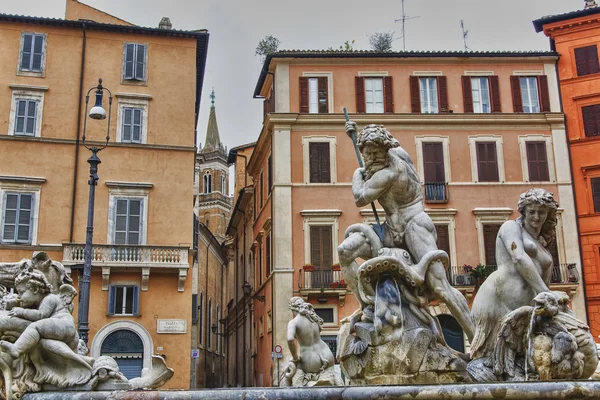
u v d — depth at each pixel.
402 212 7.01
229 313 64.38
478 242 37.62
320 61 39.53
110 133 35.81
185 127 36.78
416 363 6.25
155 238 34.81
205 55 39.81
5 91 35.16
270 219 38.47
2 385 5.08
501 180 38.56
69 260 32.50
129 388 5.36
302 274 36.53
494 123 39.09
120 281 33.22
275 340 35.88
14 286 5.92
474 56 39.97
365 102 39.25
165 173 35.75
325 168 38.25
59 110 35.56
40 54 36.06
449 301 6.67
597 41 40.06
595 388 4.32
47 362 5.30
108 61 36.84
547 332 5.32
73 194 34.44
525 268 5.95
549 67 40.47
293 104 38.97
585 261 37.56
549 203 6.07
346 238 7.14
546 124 39.47
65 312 5.56
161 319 33.31
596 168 38.56
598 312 36.75
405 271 6.54
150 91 36.91
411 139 38.84
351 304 35.75
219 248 67.19
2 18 35.75
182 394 4.57
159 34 37.66
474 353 6.14
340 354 6.74
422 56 39.72
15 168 34.12
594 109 39.44
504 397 4.34
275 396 4.46
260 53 43.94
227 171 104.56
